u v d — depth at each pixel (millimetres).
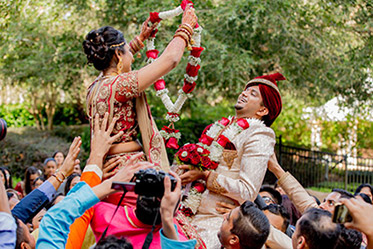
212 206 3248
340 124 16938
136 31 11961
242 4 10727
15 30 11461
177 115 3238
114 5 12594
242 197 3098
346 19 11852
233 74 11438
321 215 2680
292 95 14633
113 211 2555
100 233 2537
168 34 11102
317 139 18250
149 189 2225
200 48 3055
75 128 18125
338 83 12727
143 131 2723
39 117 20047
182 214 3012
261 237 2691
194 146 3236
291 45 11844
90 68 12586
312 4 12641
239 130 3281
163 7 10820
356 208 2180
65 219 2258
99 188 2354
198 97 15672
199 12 11258
